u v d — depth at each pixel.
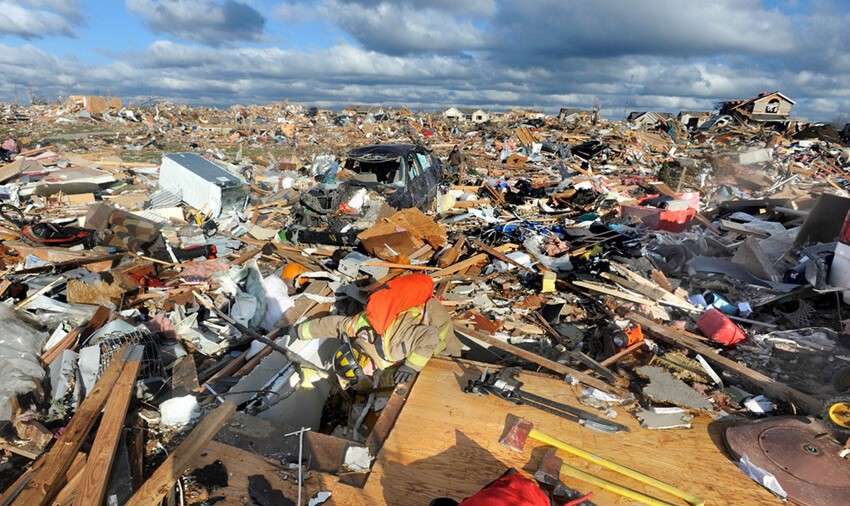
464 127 46.22
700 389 3.88
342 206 8.41
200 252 7.46
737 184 14.02
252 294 5.75
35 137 24.48
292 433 3.18
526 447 3.10
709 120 47.53
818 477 2.85
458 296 6.23
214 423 3.16
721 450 3.14
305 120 51.78
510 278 6.81
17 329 4.14
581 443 3.16
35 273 6.03
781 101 48.22
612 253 7.30
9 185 10.70
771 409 3.66
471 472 2.90
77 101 44.47
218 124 38.94
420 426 3.27
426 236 7.85
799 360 4.38
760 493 2.79
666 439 3.23
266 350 4.66
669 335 4.84
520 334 5.43
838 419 3.24
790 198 10.30
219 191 9.69
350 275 6.79
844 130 36.94
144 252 6.92
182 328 4.97
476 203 12.03
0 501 2.61
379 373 4.40
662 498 2.75
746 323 5.26
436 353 4.19
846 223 5.11
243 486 2.73
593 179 16.30
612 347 4.72
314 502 2.65
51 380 3.93
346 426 4.55
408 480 2.82
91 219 7.25
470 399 3.57
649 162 24.20
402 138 37.56
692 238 7.65
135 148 21.72
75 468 2.81
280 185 13.16
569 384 3.82
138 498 2.53
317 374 4.47
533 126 45.06
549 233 8.76
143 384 3.77
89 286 5.36
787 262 6.50
